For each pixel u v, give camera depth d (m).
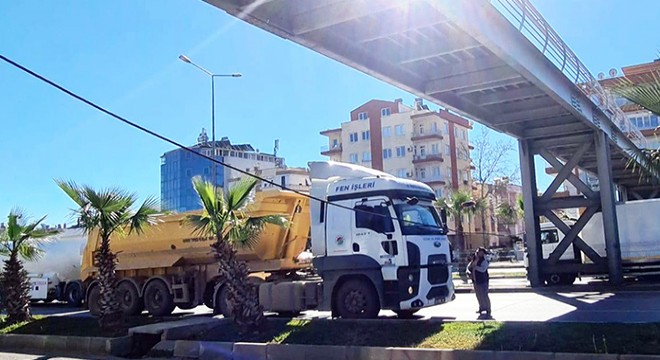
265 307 14.66
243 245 13.64
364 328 11.74
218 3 10.15
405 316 13.99
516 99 18.61
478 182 67.38
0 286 17.30
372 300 13.04
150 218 15.30
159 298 17.42
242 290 12.70
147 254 17.89
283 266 15.62
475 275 14.10
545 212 23.30
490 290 22.36
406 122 76.81
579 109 19.45
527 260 23.80
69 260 23.73
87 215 14.45
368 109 79.62
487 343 9.84
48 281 23.94
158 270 17.88
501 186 73.31
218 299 16.34
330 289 13.53
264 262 15.70
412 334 10.96
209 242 16.69
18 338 14.23
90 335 13.79
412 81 16.06
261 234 15.42
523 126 23.38
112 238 18.42
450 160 76.69
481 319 13.36
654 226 23.67
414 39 14.16
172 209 16.88
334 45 12.95
